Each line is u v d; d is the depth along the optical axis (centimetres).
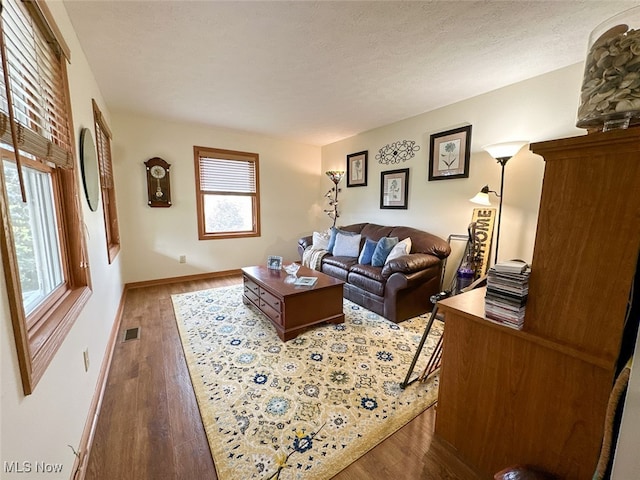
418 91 283
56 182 150
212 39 193
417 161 361
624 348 85
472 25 179
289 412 157
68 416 115
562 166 91
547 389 102
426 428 148
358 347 228
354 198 468
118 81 259
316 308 254
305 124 401
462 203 314
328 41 196
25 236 116
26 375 80
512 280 108
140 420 151
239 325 270
